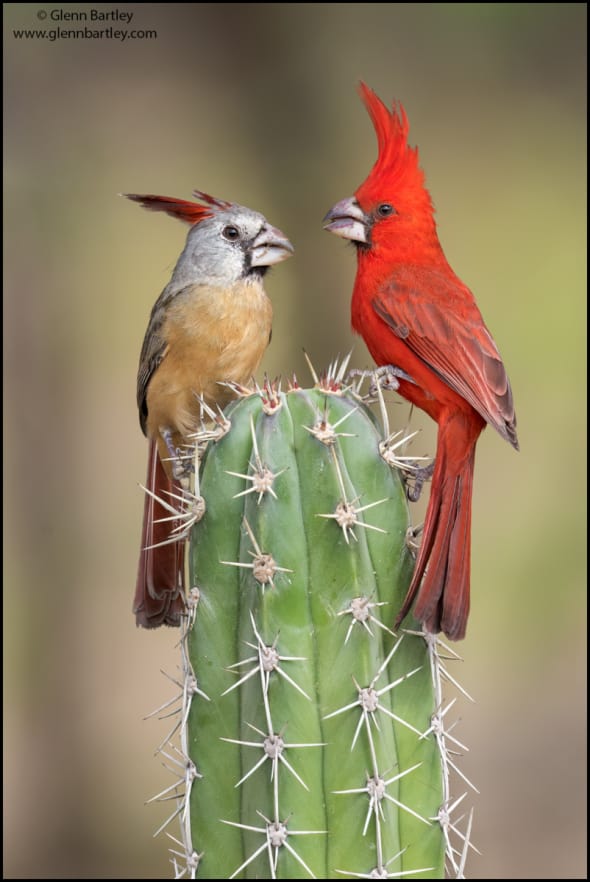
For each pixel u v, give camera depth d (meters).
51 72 13.88
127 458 14.64
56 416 13.30
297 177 12.80
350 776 4.96
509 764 12.44
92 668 12.84
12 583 12.70
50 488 13.01
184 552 6.52
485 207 16.36
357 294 7.46
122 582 14.22
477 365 6.77
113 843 11.73
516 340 15.77
